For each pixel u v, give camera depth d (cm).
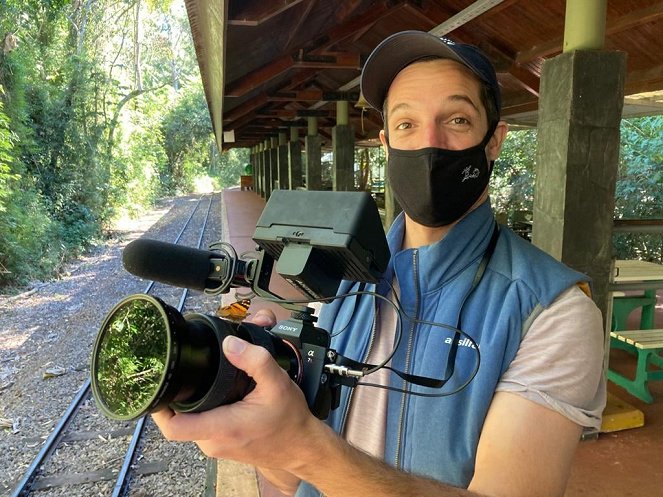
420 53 121
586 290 108
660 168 966
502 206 1420
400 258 128
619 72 300
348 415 124
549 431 93
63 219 1758
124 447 569
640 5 423
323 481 79
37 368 787
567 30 312
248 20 373
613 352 490
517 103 845
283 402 72
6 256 1263
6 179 1353
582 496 269
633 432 330
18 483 504
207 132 4734
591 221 309
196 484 504
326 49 664
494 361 100
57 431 594
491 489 90
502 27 560
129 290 1246
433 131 120
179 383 72
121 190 2439
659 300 692
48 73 1853
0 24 1414
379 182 2162
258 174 3084
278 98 1004
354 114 1307
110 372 79
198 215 2756
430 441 104
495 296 109
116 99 2469
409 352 117
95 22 2475
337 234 92
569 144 301
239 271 106
